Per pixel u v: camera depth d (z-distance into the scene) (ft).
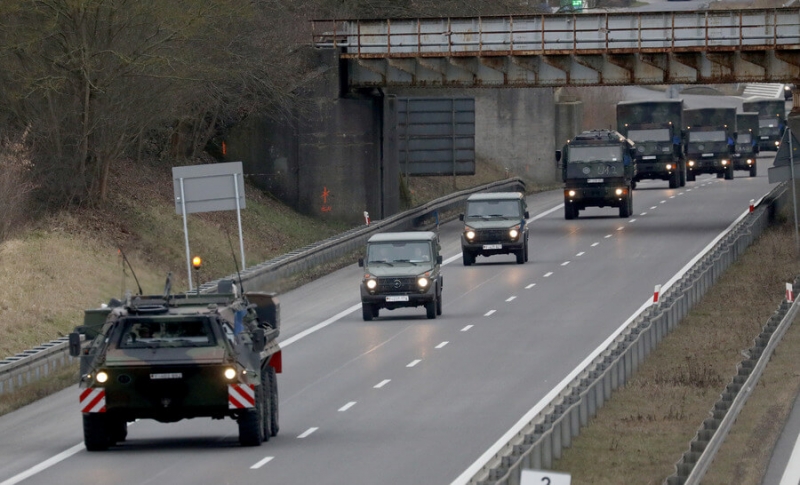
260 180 605.73
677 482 156.56
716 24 553.23
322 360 297.33
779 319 308.60
